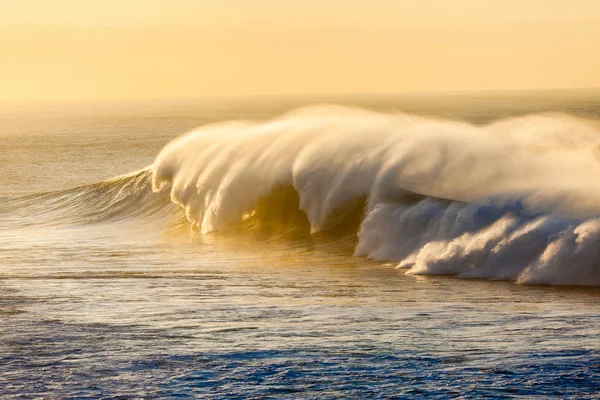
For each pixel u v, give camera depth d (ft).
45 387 132.36
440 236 259.19
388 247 277.23
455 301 197.67
